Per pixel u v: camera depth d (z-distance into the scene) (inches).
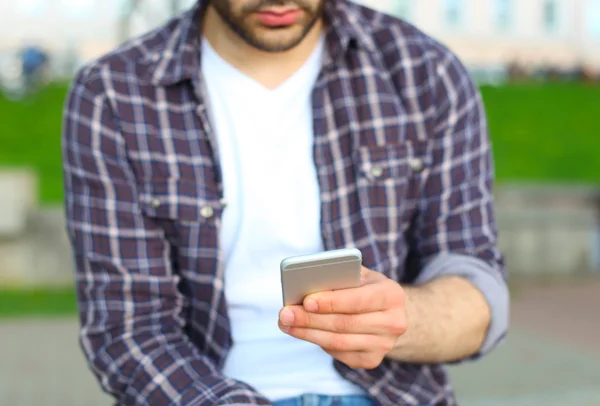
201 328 75.0
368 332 62.4
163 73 75.2
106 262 74.9
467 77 78.7
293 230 73.7
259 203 73.5
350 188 74.9
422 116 76.4
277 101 75.0
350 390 73.0
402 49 77.2
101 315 74.5
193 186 74.3
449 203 76.4
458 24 898.7
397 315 62.6
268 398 72.1
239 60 75.2
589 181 432.1
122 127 75.0
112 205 75.2
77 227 76.4
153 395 69.8
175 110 75.4
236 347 73.6
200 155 74.7
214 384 68.4
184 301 75.5
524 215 374.6
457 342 70.6
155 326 74.2
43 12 842.2
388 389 72.6
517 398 200.7
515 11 904.3
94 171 75.5
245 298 73.2
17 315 299.1
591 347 252.2
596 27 906.7
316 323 61.6
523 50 904.3
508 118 503.8
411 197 76.8
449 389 76.2
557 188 395.2
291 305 61.6
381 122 75.6
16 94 524.1
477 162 78.0
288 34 70.0
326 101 75.3
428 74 76.7
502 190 394.3
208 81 75.6
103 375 73.1
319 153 74.4
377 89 76.0
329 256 59.5
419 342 69.2
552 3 905.5
